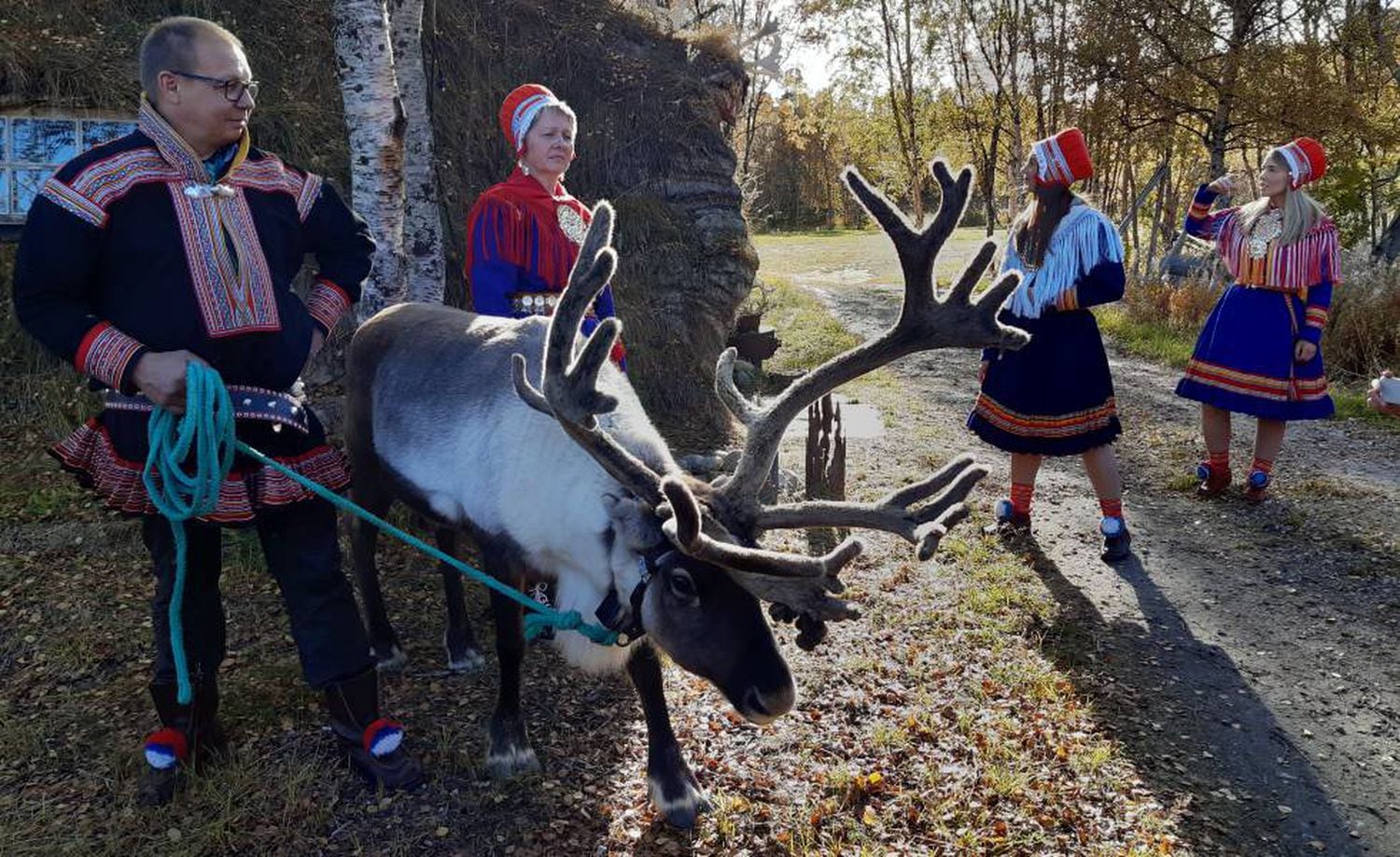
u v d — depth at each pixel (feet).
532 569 9.78
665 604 8.33
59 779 9.77
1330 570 16.17
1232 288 19.02
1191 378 19.39
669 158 25.93
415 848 9.13
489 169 23.43
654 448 9.30
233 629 12.75
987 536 17.13
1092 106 55.26
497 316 11.69
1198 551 16.97
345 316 19.30
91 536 14.64
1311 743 11.39
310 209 9.59
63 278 8.27
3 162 16.93
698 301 25.05
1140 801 10.16
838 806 9.89
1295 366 18.48
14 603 13.01
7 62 18.12
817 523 8.68
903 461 21.91
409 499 10.94
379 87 15.39
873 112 81.20
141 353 8.32
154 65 8.34
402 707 11.46
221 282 8.70
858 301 52.08
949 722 11.39
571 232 12.50
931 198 86.74
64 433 17.04
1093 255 15.14
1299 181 17.87
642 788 10.16
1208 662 13.17
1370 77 50.65
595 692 11.93
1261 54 48.24
